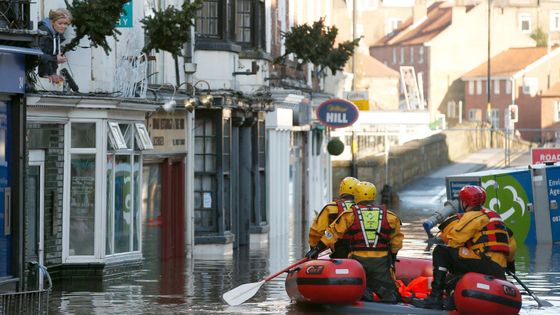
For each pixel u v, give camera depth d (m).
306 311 28.48
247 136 51.28
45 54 32.72
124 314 28.06
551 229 51.62
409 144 115.69
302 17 70.31
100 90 36.72
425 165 117.62
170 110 39.72
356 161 94.31
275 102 55.50
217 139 46.22
